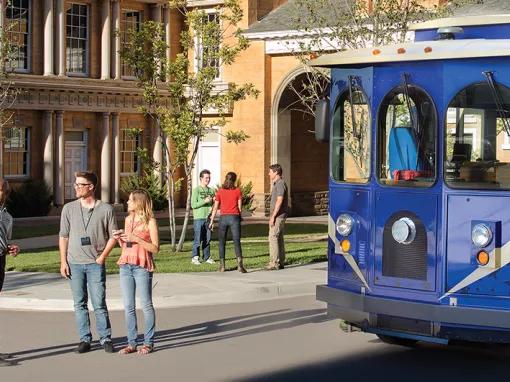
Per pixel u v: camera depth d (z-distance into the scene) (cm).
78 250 1245
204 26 2622
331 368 1156
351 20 2833
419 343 1319
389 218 1165
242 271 2030
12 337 1372
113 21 4222
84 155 4212
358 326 1184
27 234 3175
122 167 4350
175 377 1103
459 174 1115
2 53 3256
